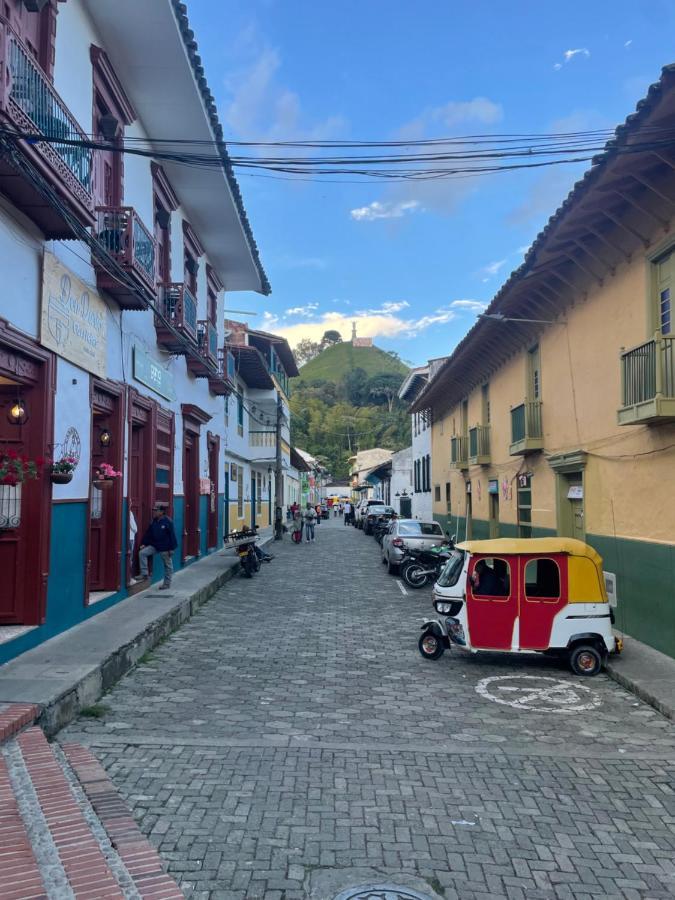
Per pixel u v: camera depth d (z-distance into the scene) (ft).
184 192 50.34
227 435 78.79
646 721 22.15
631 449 32.91
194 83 36.91
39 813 14.01
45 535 26.27
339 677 26.94
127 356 37.63
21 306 24.34
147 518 42.68
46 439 26.30
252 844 13.55
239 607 43.06
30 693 19.93
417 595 49.42
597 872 12.92
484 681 26.66
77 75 29.94
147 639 29.71
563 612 27.96
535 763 18.39
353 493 292.20
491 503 63.41
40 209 24.13
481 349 59.41
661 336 27.66
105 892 11.23
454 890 12.19
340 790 16.25
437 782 16.92
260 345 103.14
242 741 19.45
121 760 17.76
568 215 32.12
